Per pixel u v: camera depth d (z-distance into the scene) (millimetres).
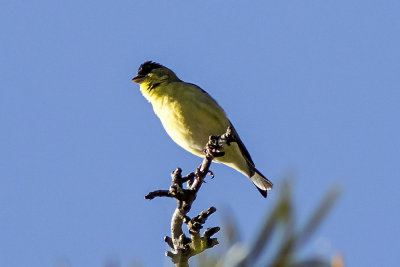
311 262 1784
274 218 1854
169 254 2883
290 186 1878
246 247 1882
